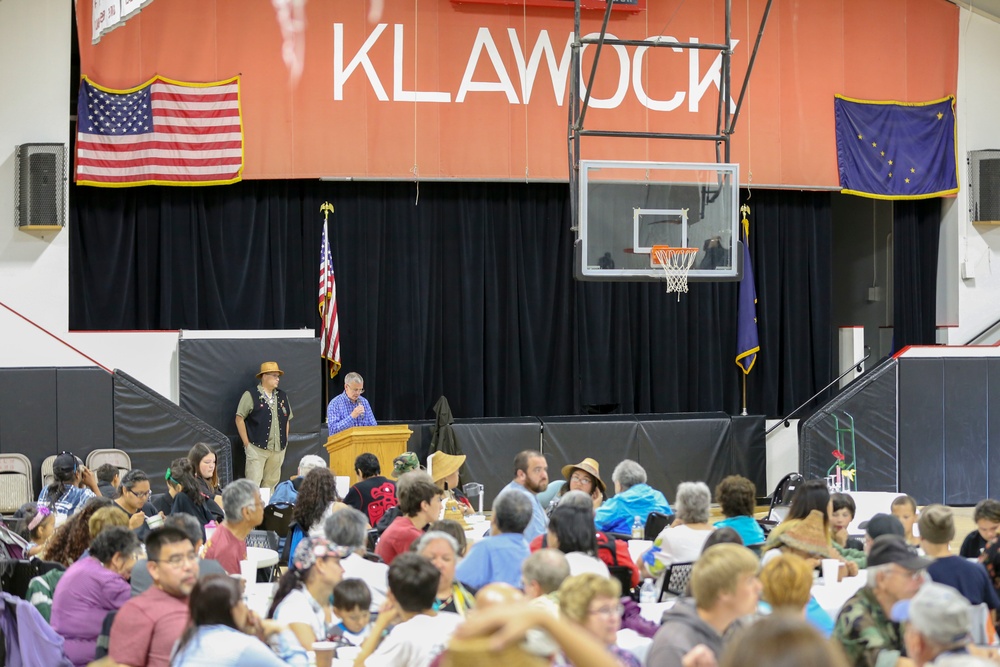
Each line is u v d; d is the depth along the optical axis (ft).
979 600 15.89
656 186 38.65
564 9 45.88
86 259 44.86
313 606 15.98
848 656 13.46
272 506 28.40
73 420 39.91
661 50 46.50
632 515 25.35
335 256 46.73
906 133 49.11
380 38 44.60
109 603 17.83
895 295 51.98
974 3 50.03
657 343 49.98
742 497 20.74
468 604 16.33
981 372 46.80
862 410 45.96
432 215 47.52
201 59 43.45
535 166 45.68
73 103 47.11
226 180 43.50
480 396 47.80
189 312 45.19
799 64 48.01
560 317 49.06
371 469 26.99
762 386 50.75
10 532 22.04
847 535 24.64
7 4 42.88
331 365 46.42
